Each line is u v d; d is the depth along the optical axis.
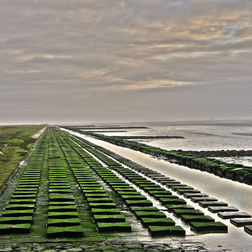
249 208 28.77
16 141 109.50
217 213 26.86
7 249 19.50
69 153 72.75
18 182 38.81
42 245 20.11
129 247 19.92
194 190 34.38
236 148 102.19
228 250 19.73
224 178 44.31
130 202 28.69
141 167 51.62
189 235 21.95
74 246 20.00
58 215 24.67
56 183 37.81
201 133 198.62
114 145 101.44
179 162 60.91
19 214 25.20
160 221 23.50
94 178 40.94
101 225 22.73
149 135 176.12
